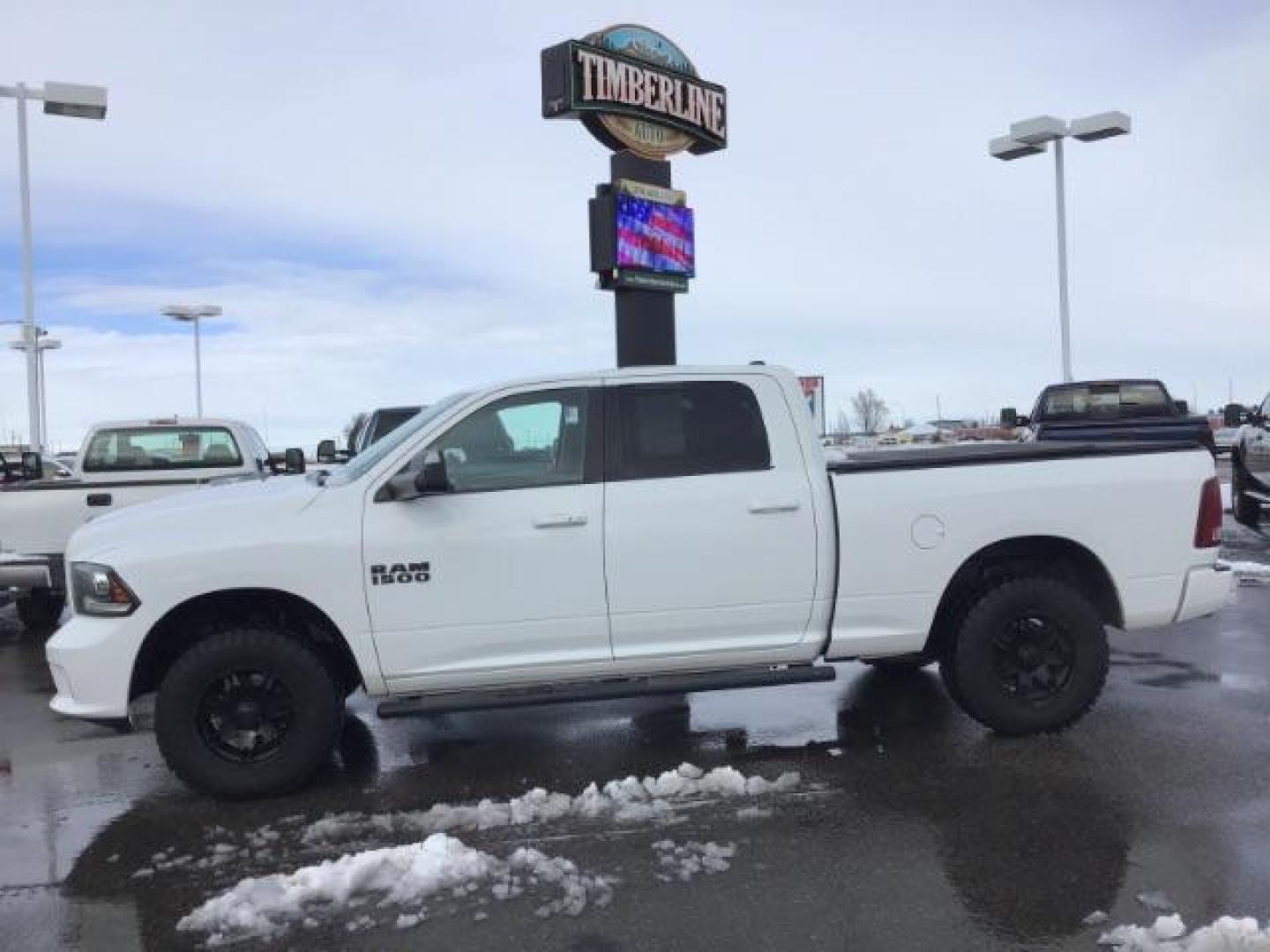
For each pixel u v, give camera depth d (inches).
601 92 611.2
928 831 187.8
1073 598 233.8
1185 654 313.0
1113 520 235.5
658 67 641.0
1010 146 1052.5
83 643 208.5
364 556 212.8
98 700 208.8
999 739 237.8
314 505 215.3
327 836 194.7
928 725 250.7
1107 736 236.5
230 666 211.3
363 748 247.4
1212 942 144.4
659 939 152.7
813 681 225.5
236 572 209.3
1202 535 239.8
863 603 228.2
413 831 195.0
